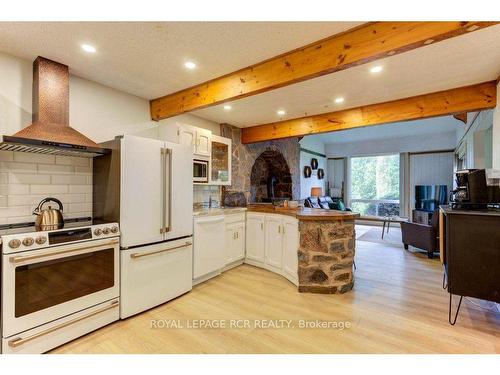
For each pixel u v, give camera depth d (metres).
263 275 3.49
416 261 4.14
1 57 2.21
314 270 2.92
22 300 1.76
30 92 2.36
